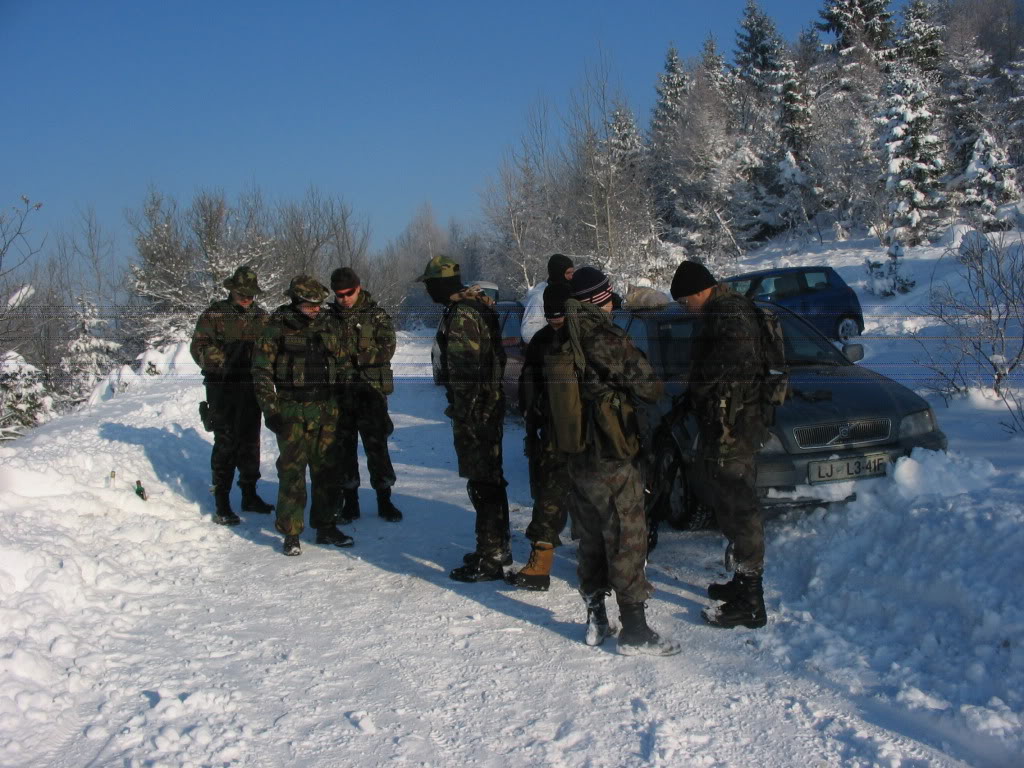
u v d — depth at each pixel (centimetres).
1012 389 824
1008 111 3628
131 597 448
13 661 332
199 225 2452
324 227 3412
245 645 390
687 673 356
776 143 3916
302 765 287
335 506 553
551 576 488
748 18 5550
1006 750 281
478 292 486
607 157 2952
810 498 486
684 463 533
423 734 309
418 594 461
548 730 311
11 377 1199
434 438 980
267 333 531
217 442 609
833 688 336
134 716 314
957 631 358
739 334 392
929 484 479
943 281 1791
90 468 653
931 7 5291
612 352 368
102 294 2225
